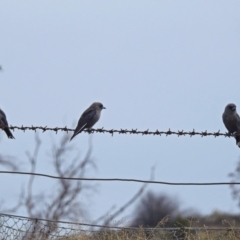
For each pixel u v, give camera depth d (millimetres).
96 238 14742
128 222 16031
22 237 14523
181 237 14703
